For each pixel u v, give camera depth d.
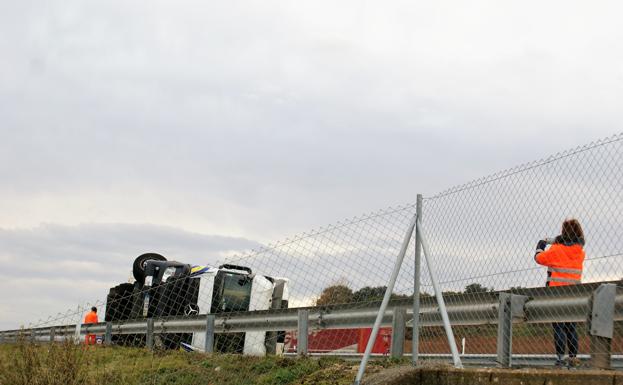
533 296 7.89
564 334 7.67
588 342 7.25
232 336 12.79
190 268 16.73
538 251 7.90
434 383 7.49
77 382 9.55
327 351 10.84
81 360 10.15
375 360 9.49
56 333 13.48
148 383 9.91
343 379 8.70
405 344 9.55
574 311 7.45
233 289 16.23
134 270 17.80
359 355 10.31
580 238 7.78
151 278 17.12
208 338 12.11
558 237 7.84
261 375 9.85
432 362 8.83
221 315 12.08
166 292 16.39
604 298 7.10
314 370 9.45
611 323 7.04
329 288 10.08
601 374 6.68
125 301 17.53
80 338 11.32
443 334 9.01
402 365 8.70
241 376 9.97
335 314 10.07
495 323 8.20
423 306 9.20
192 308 16.25
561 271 7.85
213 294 16.14
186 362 11.23
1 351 10.93
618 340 7.21
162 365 10.91
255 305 16.33
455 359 7.89
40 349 10.18
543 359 7.90
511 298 7.93
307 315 10.45
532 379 6.91
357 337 10.56
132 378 9.97
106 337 14.73
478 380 7.16
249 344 12.79
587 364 7.42
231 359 11.03
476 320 8.46
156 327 13.56
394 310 9.44
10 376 9.56
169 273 16.94
